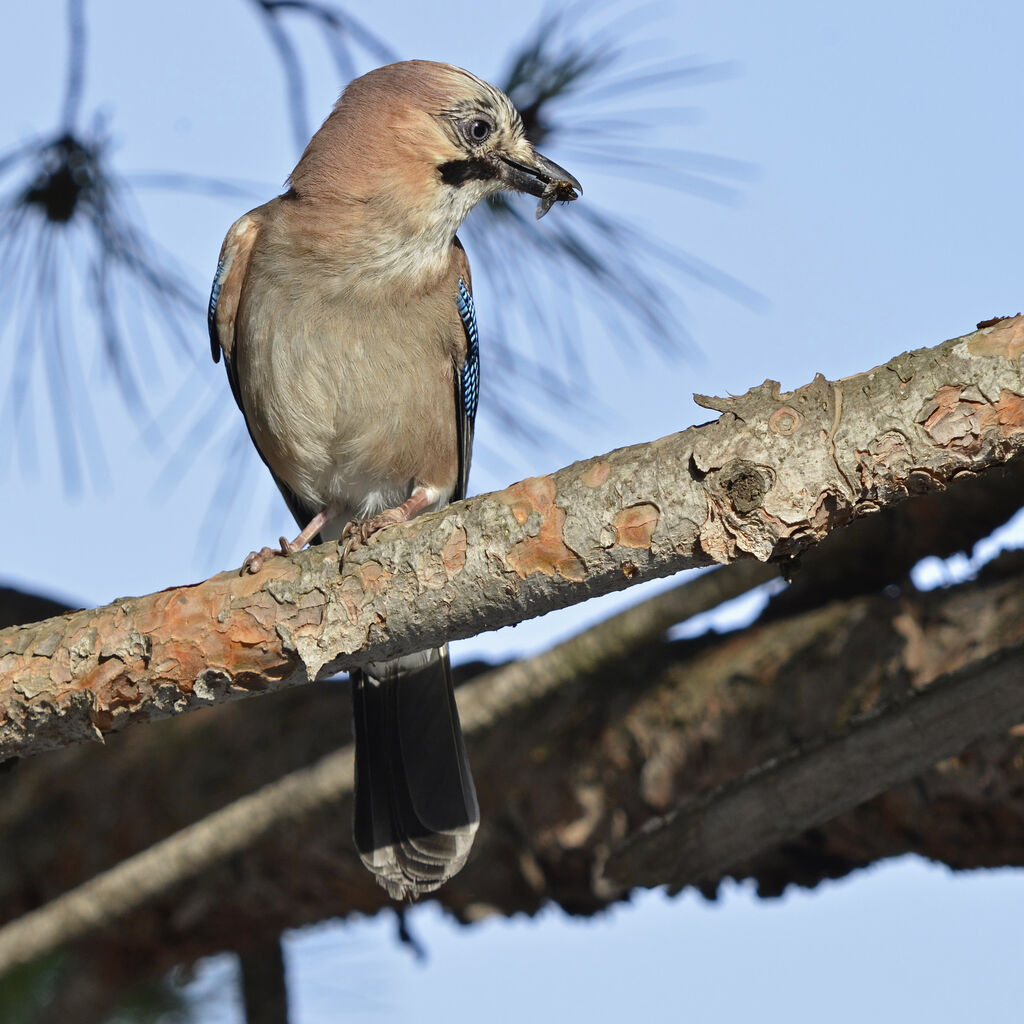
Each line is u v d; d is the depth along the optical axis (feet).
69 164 26.35
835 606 23.62
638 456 14.62
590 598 15.33
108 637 16.42
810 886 23.67
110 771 28.37
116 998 28.84
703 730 23.08
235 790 27.43
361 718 23.59
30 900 28.66
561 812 24.20
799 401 14.02
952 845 21.52
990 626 21.15
